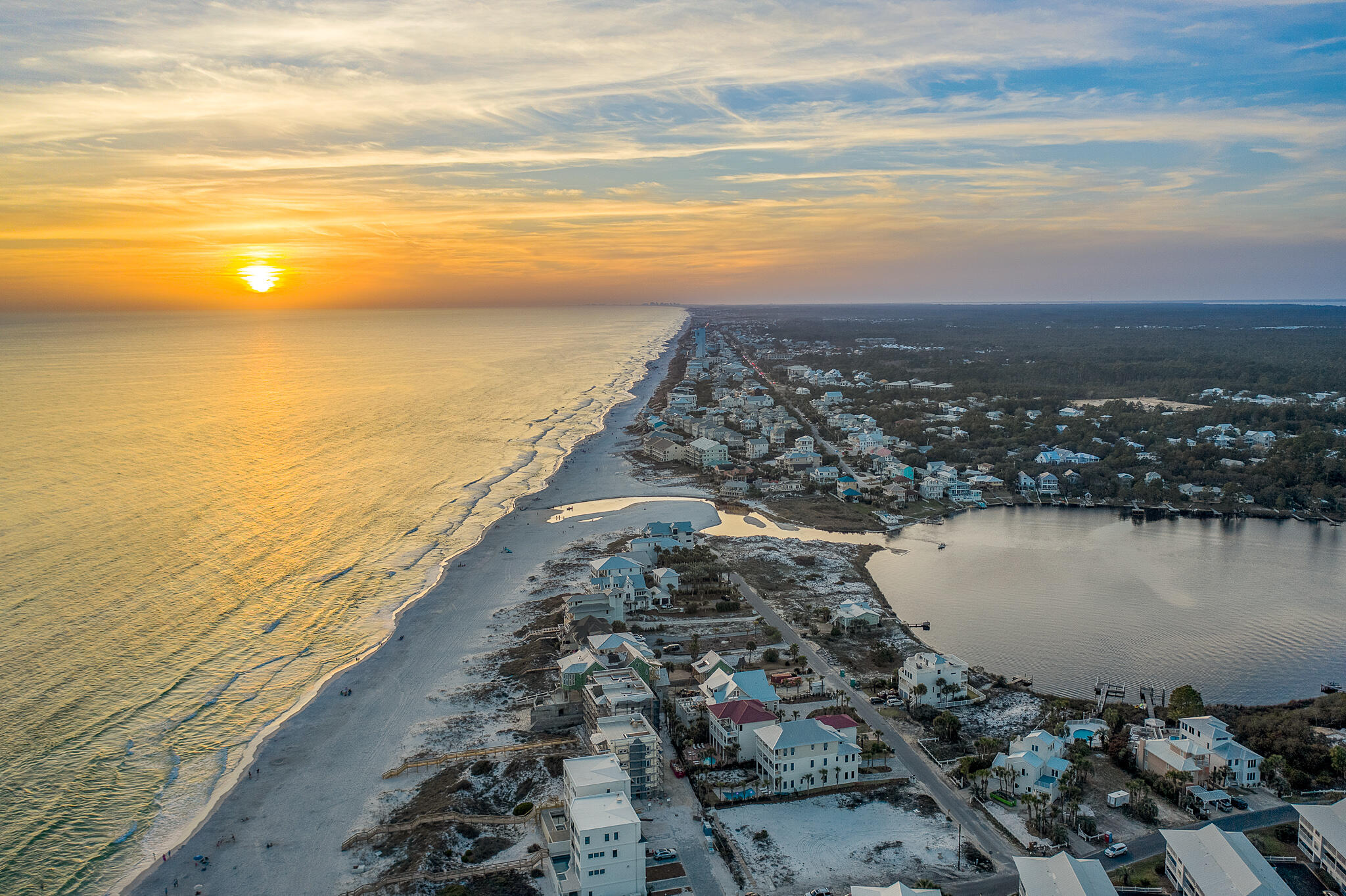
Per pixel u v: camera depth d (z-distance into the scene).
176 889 89.06
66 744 114.88
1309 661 146.12
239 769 111.75
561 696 126.88
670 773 112.69
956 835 98.25
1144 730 118.38
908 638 155.25
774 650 146.62
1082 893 81.25
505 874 90.38
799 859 94.12
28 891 88.56
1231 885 82.50
